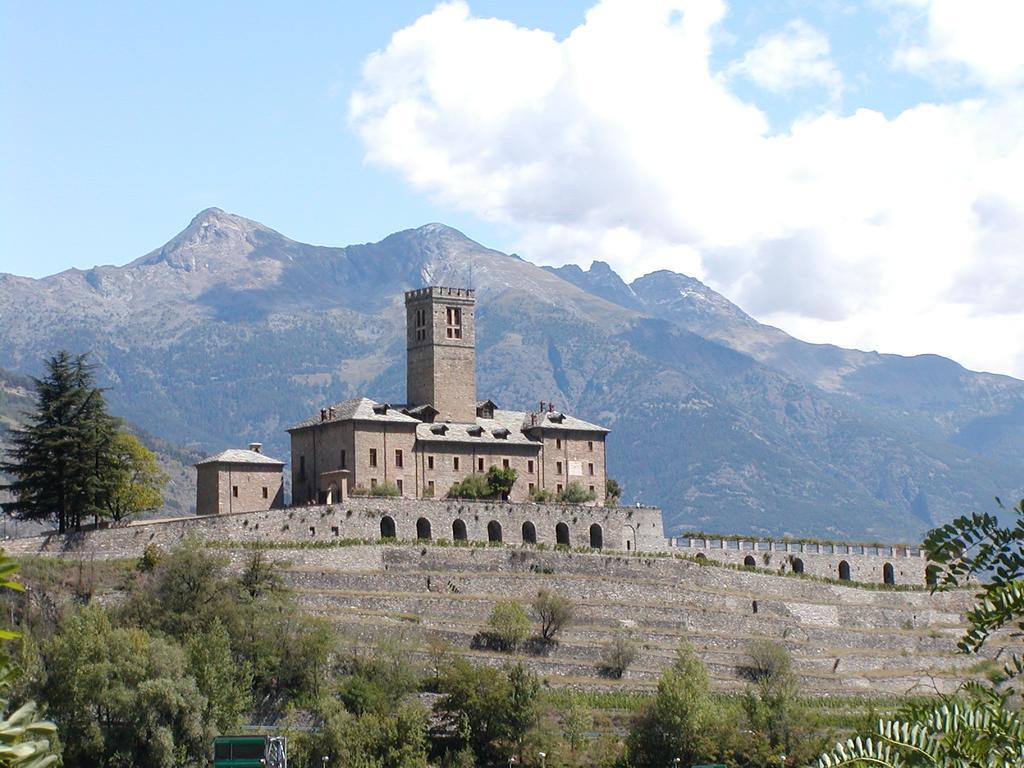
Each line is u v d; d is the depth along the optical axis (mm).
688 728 164125
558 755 164875
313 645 169625
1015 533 37812
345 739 155000
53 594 171875
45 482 189750
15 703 142750
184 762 149750
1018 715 35375
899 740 34406
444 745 165500
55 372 195375
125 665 150375
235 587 176375
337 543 199250
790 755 160625
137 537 187125
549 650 194125
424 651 183125
